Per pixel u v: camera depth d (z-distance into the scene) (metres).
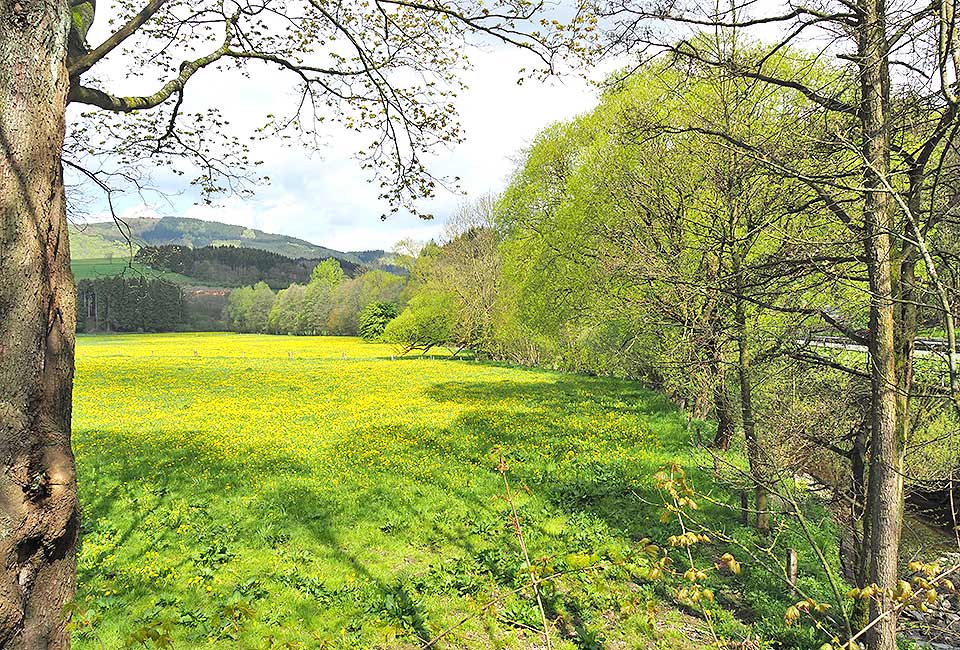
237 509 11.52
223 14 7.54
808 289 7.07
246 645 6.62
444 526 10.68
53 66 3.60
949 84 5.07
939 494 8.80
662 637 7.24
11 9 3.38
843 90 6.34
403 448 17.23
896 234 5.01
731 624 7.54
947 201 5.86
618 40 6.41
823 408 7.96
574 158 26.91
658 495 12.44
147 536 9.92
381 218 8.28
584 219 20.41
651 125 9.16
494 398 28.55
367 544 9.89
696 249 11.77
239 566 8.84
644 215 13.88
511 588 8.24
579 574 8.55
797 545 9.93
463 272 53.88
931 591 3.88
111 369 43.31
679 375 12.60
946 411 6.83
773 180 7.97
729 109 9.12
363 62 7.43
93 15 5.77
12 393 3.32
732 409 11.02
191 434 19.61
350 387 34.06
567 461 15.37
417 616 7.38
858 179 6.27
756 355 8.84
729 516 11.27
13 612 3.26
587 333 27.78
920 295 5.96
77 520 3.67
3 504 3.26
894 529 5.65
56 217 3.63
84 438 18.78
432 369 45.44
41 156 3.49
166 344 77.75
